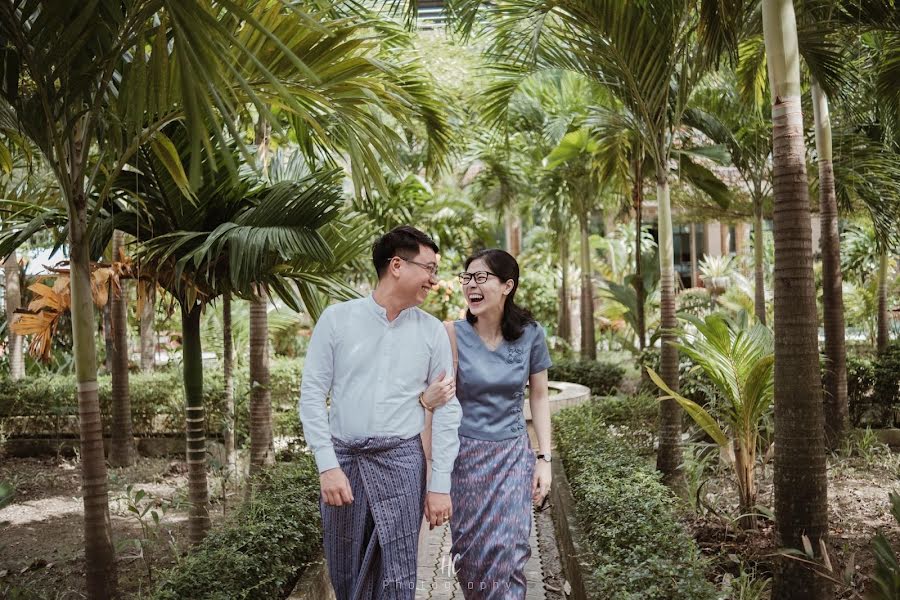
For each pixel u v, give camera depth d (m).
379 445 2.45
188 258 3.68
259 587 3.04
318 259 3.96
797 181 3.12
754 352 4.30
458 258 13.59
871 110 7.93
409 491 2.47
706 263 19.45
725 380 4.39
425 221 12.69
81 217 3.14
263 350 5.82
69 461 7.69
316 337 2.51
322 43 3.13
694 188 11.66
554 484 5.05
